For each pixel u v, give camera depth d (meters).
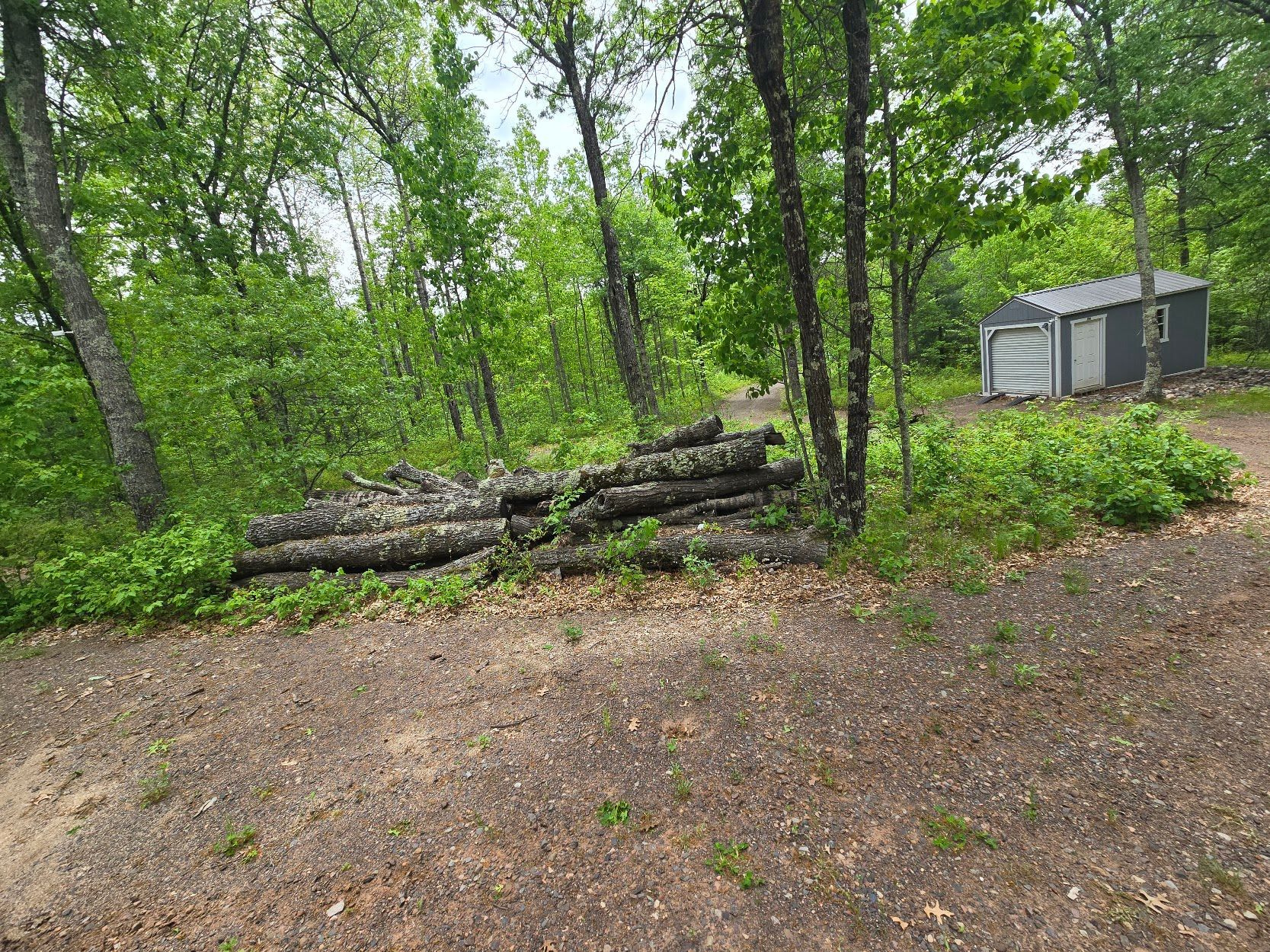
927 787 2.72
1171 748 2.78
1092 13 10.73
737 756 3.08
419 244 12.10
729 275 6.73
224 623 6.09
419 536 6.71
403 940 2.24
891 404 15.90
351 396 10.23
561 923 2.24
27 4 8.02
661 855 2.51
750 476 6.81
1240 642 3.54
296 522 7.21
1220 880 2.09
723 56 5.97
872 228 5.89
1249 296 15.02
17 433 7.07
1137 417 7.11
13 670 5.44
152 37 10.14
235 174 14.27
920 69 5.43
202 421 9.77
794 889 2.27
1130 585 4.39
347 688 4.41
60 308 10.53
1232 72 10.36
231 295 9.91
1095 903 2.07
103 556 6.70
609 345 30.66
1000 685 3.41
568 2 5.53
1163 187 16.84
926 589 4.84
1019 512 6.12
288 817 3.04
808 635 4.32
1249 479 5.97
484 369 13.15
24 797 3.46
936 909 2.12
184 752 3.76
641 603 5.38
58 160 9.77
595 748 3.30
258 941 2.30
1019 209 5.28
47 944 2.39
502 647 4.81
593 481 6.91
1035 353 15.39
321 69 13.95
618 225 17.22
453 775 3.22
